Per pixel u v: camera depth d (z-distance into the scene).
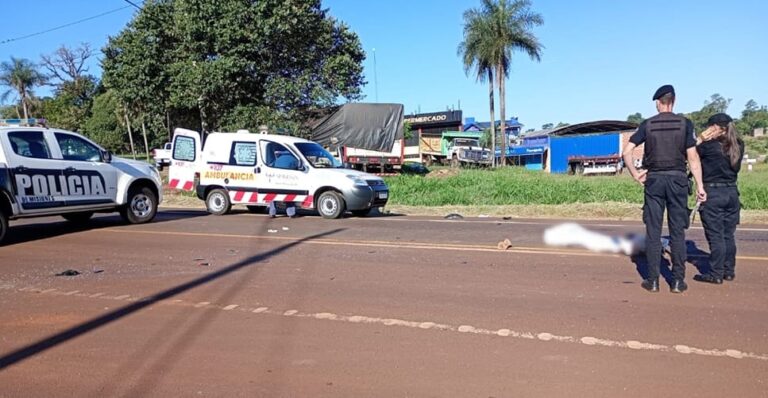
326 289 6.22
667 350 4.33
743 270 6.87
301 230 10.87
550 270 7.04
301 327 4.97
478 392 3.67
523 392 3.65
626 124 41.94
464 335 4.73
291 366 4.13
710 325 4.88
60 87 65.75
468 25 42.53
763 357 4.18
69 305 5.71
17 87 72.44
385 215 14.30
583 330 4.79
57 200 10.22
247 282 6.57
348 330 4.88
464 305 5.57
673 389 3.67
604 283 6.34
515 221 12.44
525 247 8.68
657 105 5.83
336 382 3.85
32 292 6.23
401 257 7.98
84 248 8.93
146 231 10.77
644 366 4.04
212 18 24.14
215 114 25.86
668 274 6.72
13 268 7.47
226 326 5.01
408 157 46.56
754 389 3.66
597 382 3.79
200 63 24.14
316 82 26.58
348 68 27.25
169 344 4.59
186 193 20.69
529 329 4.85
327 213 13.05
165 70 25.36
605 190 18.70
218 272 7.11
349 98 27.97
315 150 13.94
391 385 3.79
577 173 39.75
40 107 73.56
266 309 5.50
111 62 26.55
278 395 3.67
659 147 5.71
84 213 12.23
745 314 5.16
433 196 18.72
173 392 3.74
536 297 5.82
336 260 7.80
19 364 4.24
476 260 7.71
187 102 24.59
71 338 4.76
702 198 5.76
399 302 5.70
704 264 7.27
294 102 26.12
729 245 6.33
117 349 4.50
